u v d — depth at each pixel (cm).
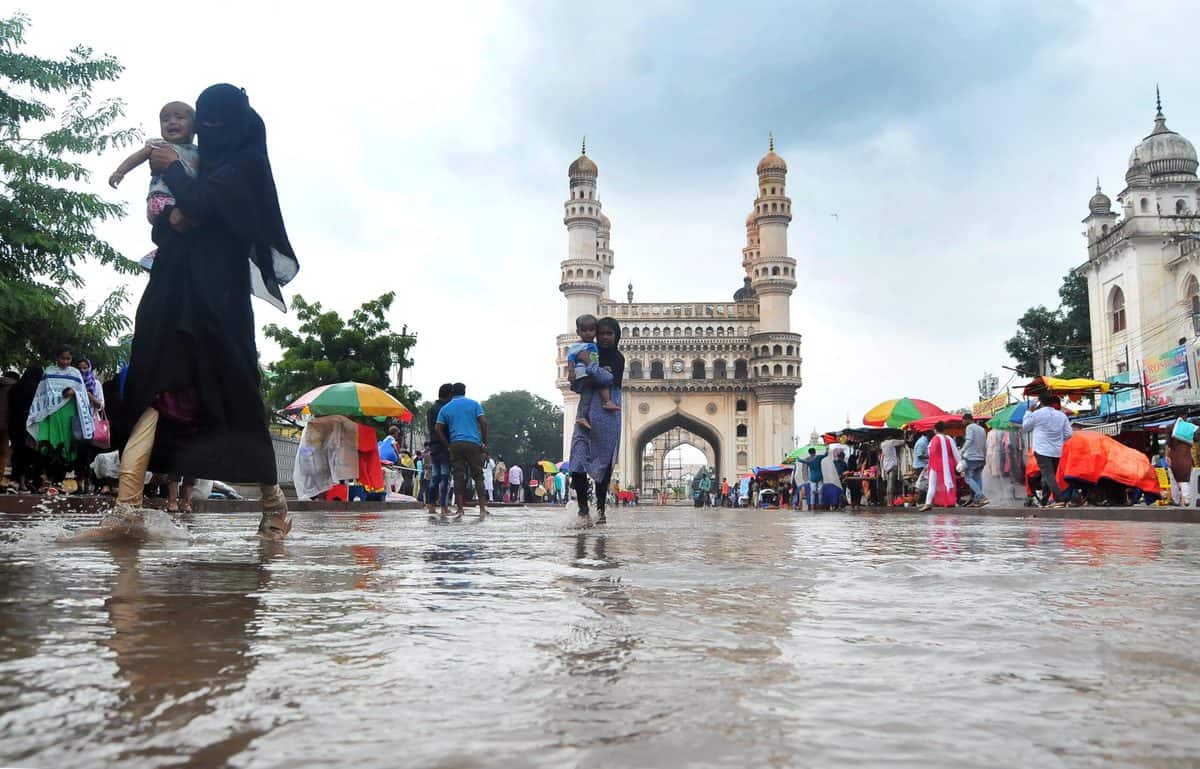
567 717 80
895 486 1770
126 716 76
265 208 354
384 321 2744
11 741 68
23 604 148
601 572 225
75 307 1286
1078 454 1010
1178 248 2875
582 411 629
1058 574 222
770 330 5225
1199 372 1933
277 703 82
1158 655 113
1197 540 412
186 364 337
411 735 73
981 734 75
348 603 156
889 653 113
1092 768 66
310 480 1102
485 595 172
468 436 897
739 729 76
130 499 335
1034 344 4053
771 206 5391
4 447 905
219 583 186
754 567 242
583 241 5412
